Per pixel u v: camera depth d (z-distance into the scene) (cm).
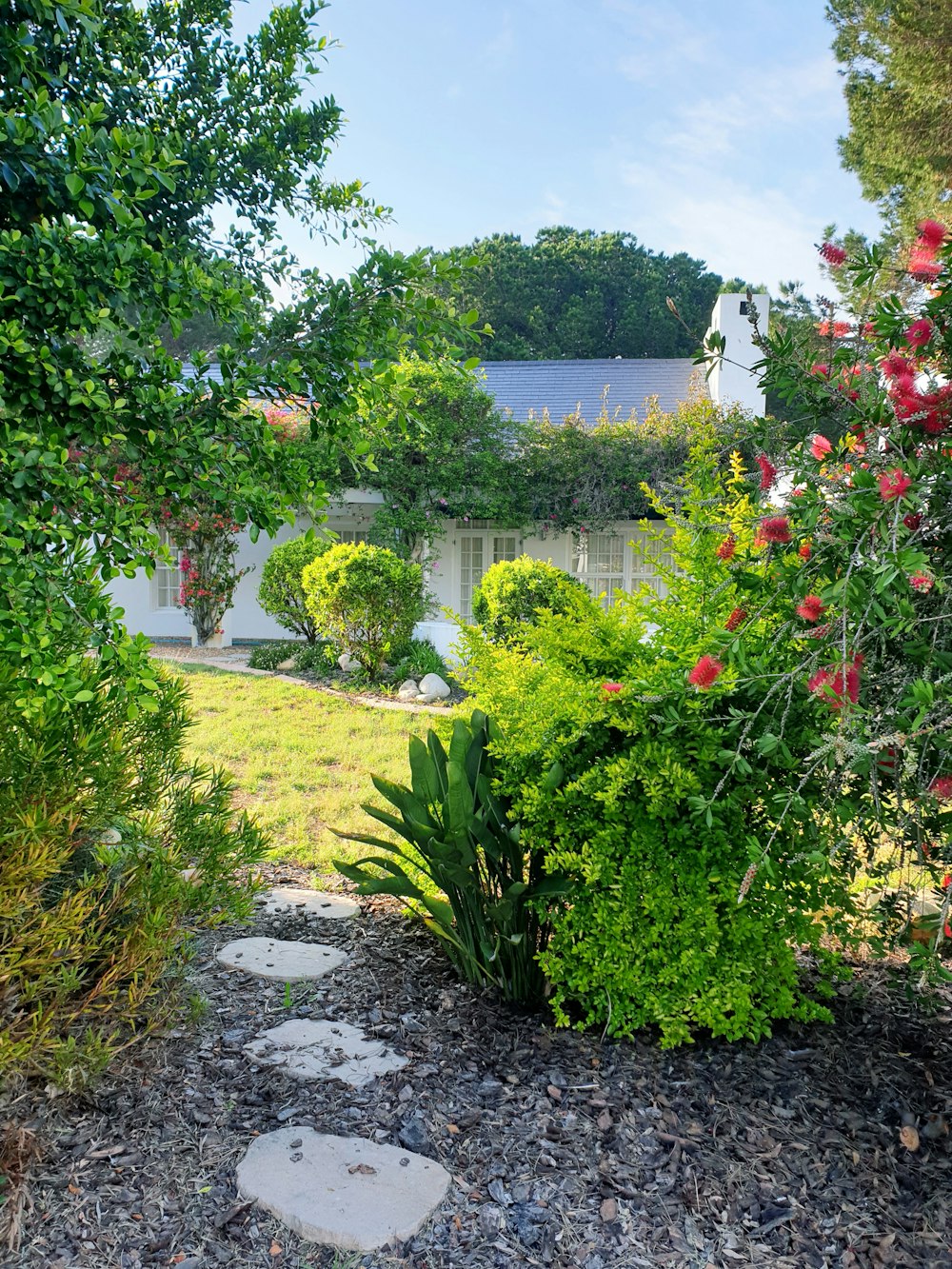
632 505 1330
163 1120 219
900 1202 200
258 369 231
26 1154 197
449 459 1320
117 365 215
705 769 249
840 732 186
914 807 205
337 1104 229
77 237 196
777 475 219
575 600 288
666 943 261
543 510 1361
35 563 183
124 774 240
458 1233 187
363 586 973
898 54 1218
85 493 196
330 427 253
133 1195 192
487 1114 229
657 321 3041
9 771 210
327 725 761
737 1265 182
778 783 257
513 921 279
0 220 223
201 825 269
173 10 329
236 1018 272
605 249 3067
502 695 292
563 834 271
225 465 225
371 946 332
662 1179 207
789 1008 264
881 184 1359
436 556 1342
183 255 292
